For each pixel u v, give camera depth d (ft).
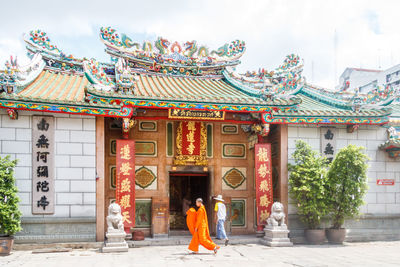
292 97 49.73
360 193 48.01
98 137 45.60
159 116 51.47
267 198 50.55
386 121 52.70
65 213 43.96
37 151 43.62
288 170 51.21
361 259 37.78
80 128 45.19
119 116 45.52
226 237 47.32
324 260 37.19
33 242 42.91
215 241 48.16
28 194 43.04
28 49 53.83
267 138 56.08
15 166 42.80
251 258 38.27
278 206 47.75
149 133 52.26
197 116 48.75
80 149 44.98
